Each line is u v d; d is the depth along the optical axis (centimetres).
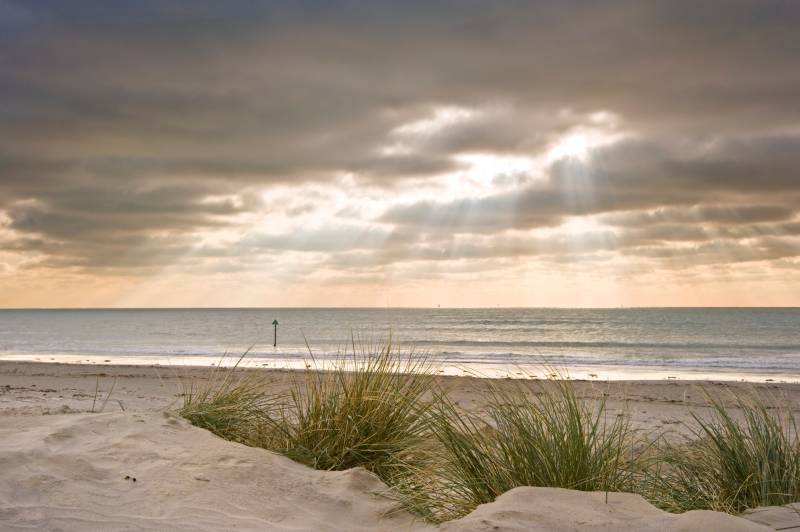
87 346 3984
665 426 844
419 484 409
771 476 408
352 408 497
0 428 464
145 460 400
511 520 306
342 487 395
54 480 358
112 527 313
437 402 496
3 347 3888
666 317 12462
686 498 405
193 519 329
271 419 532
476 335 5700
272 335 5856
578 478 382
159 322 11406
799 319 10669
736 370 2309
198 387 626
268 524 332
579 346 4122
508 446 396
